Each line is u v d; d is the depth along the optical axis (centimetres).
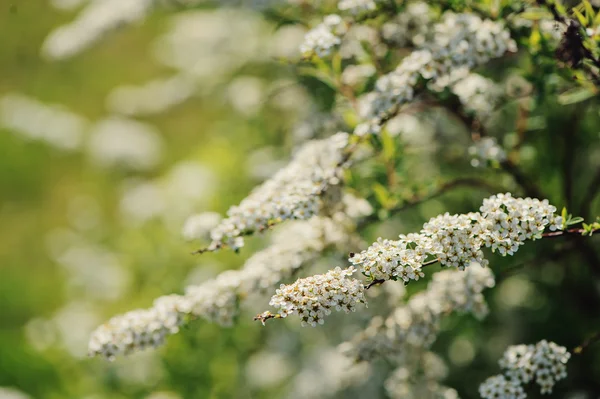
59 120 877
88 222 829
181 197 671
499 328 540
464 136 510
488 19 363
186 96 762
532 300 546
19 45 1077
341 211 380
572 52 311
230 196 652
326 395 516
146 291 652
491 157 409
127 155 798
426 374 402
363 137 343
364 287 257
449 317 501
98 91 1069
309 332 554
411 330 369
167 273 642
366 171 413
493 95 412
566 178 466
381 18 398
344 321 507
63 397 625
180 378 592
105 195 905
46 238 889
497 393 317
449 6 367
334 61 396
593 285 523
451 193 519
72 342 660
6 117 873
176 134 952
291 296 252
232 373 583
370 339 374
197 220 374
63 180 947
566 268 523
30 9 1081
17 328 757
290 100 567
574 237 383
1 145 952
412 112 438
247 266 365
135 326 332
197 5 565
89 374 632
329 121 471
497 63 478
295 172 326
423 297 376
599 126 486
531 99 422
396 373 406
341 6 356
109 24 540
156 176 884
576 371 510
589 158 524
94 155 818
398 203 388
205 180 683
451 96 416
